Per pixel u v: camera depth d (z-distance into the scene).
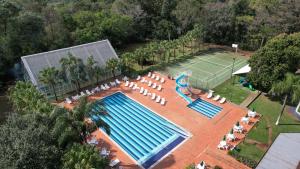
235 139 34.84
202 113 41.66
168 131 37.75
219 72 57.12
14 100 36.38
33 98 34.31
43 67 46.91
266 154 32.25
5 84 51.84
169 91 48.88
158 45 60.25
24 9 63.22
